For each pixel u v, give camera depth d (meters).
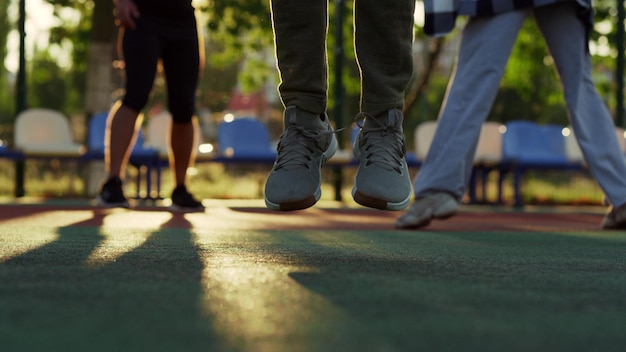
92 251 1.63
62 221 3.31
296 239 2.30
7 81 21.62
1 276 1.18
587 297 1.07
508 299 1.03
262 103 17.44
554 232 3.13
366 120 1.80
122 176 4.74
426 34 3.21
